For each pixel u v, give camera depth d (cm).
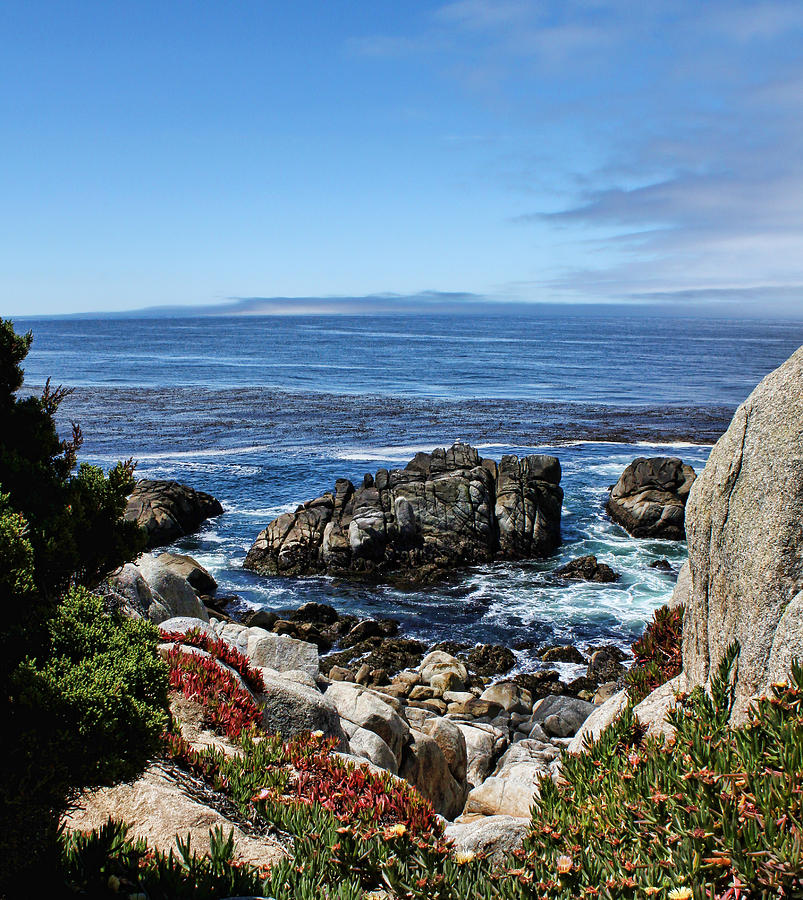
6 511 547
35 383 9538
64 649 529
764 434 650
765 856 384
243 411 7231
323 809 624
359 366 12644
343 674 2256
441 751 1238
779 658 557
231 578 3138
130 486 778
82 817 636
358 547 3241
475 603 2892
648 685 870
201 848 604
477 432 6147
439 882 473
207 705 884
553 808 536
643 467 3831
